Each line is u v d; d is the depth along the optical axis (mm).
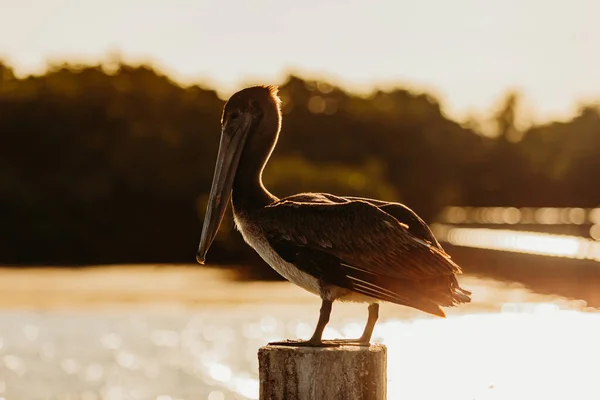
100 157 61406
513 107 106625
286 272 6418
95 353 24938
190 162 61656
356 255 6125
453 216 98750
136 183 59219
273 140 6688
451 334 19453
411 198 73562
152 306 34344
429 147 76312
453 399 10352
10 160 61250
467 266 46938
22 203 57375
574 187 102875
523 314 25422
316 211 6301
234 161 6613
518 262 39938
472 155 97312
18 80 70875
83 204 58344
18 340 27000
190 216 59062
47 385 20859
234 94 6758
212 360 23828
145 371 22406
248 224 6520
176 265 52625
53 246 57031
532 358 14164
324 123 73625
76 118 63812
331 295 6207
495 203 101000
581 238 58312
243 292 38156
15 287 39938
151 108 66562
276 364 5438
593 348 15516
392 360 14422
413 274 6043
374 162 66188
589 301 29297
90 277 44969
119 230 58188
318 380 5375
